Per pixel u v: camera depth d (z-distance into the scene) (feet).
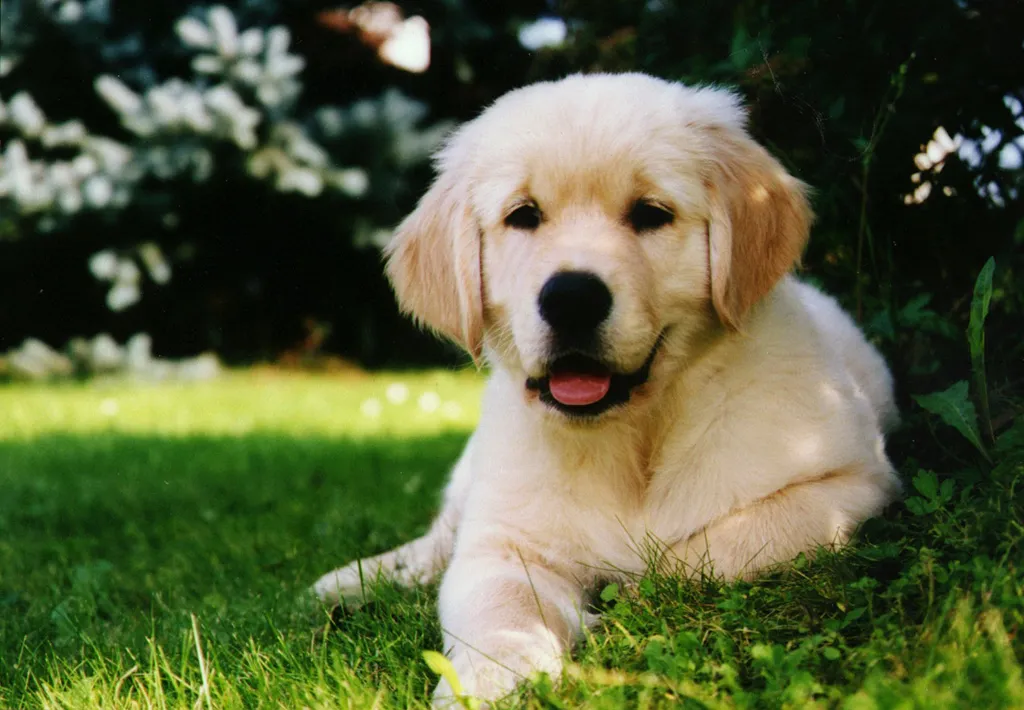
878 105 2.92
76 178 8.47
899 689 1.88
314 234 9.18
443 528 2.99
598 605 2.51
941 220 3.11
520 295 2.43
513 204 2.49
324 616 2.54
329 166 8.65
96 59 8.83
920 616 2.11
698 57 3.06
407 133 8.83
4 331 9.30
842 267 3.17
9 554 3.34
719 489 2.47
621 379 2.44
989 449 2.56
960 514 2.31
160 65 9.19
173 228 8.87
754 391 2.50
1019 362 2.86
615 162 2.43
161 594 2.90
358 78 9.61
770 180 2.57
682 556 2.46
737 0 3.05
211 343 9.52
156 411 7.13
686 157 2.47
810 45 2.87
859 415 2.58
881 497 2.48
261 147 8.54
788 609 2.20
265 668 2.24
